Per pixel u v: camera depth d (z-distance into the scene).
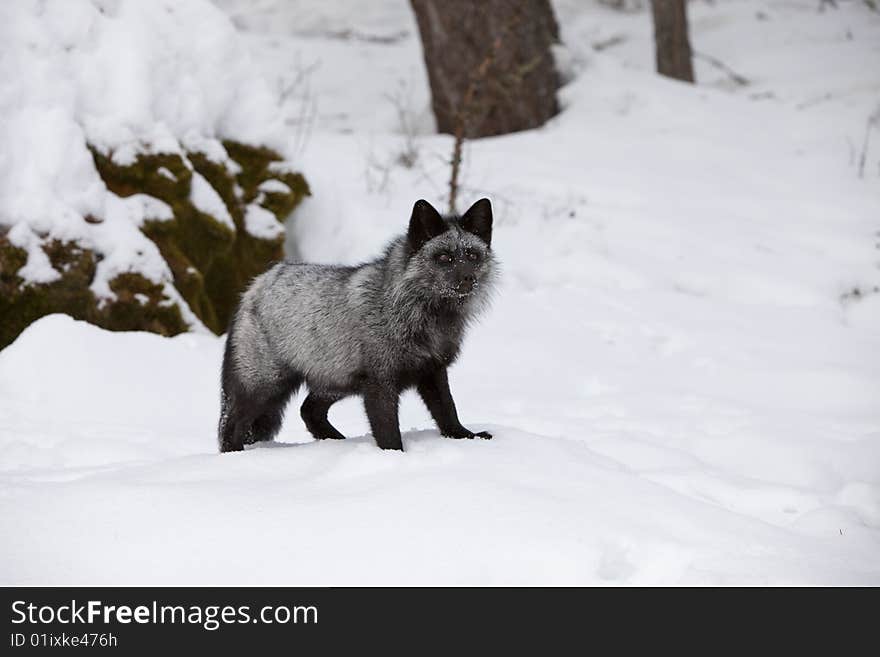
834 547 6.47
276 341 8.33
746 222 17.20
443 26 21.30
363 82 28.89
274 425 8.92
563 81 22.91
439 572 5.57
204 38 14.28
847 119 21.08
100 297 11.95
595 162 19.48
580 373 12.51
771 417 10.85
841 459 9.52
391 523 6.02
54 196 11.93
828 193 18.11
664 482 8.45
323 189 15.81
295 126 23.97
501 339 13.36
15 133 12.01
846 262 15.85
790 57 26.89
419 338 7.69
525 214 17.30
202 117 13.86
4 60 12.16
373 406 7.68
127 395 10.76
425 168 19.25
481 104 21.50
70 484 6.67
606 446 9.46
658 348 13.51
